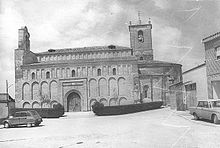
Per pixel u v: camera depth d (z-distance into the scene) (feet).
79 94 147.74
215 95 67.00
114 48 177.37
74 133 50.34
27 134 52.75
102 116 106.11
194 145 30.19
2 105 100.58
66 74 150.51
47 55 179.63
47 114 111.45
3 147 38.11
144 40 168.25
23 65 154.51
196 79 77.30
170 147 29.94
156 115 83.92
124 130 49.26
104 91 147.02
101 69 149.38
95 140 38.75
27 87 152.25
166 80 150.00
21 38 162.50
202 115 54.85
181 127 46.16
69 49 183.83
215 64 65.82
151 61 162.40
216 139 33.14
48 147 36.09
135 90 144.97
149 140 34.78
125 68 148.15
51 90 149.59
